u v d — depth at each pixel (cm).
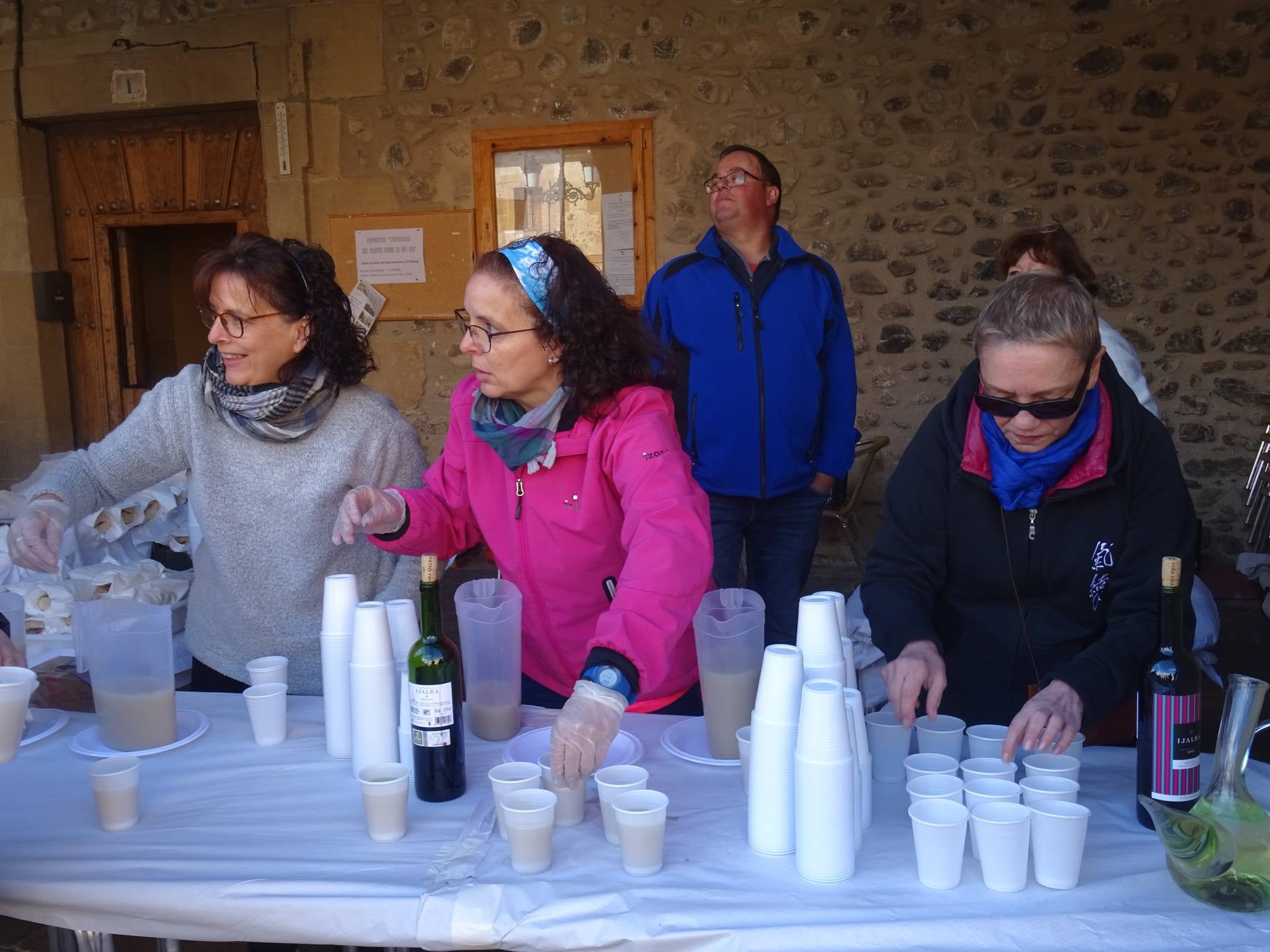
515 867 125
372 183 574
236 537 207
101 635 166
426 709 146
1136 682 155
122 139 612
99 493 212
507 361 168
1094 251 520
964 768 138
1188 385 523
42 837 138
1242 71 498
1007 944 110
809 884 122
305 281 200
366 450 206
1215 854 117
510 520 186
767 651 130
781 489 319
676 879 123
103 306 630
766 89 532
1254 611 452
